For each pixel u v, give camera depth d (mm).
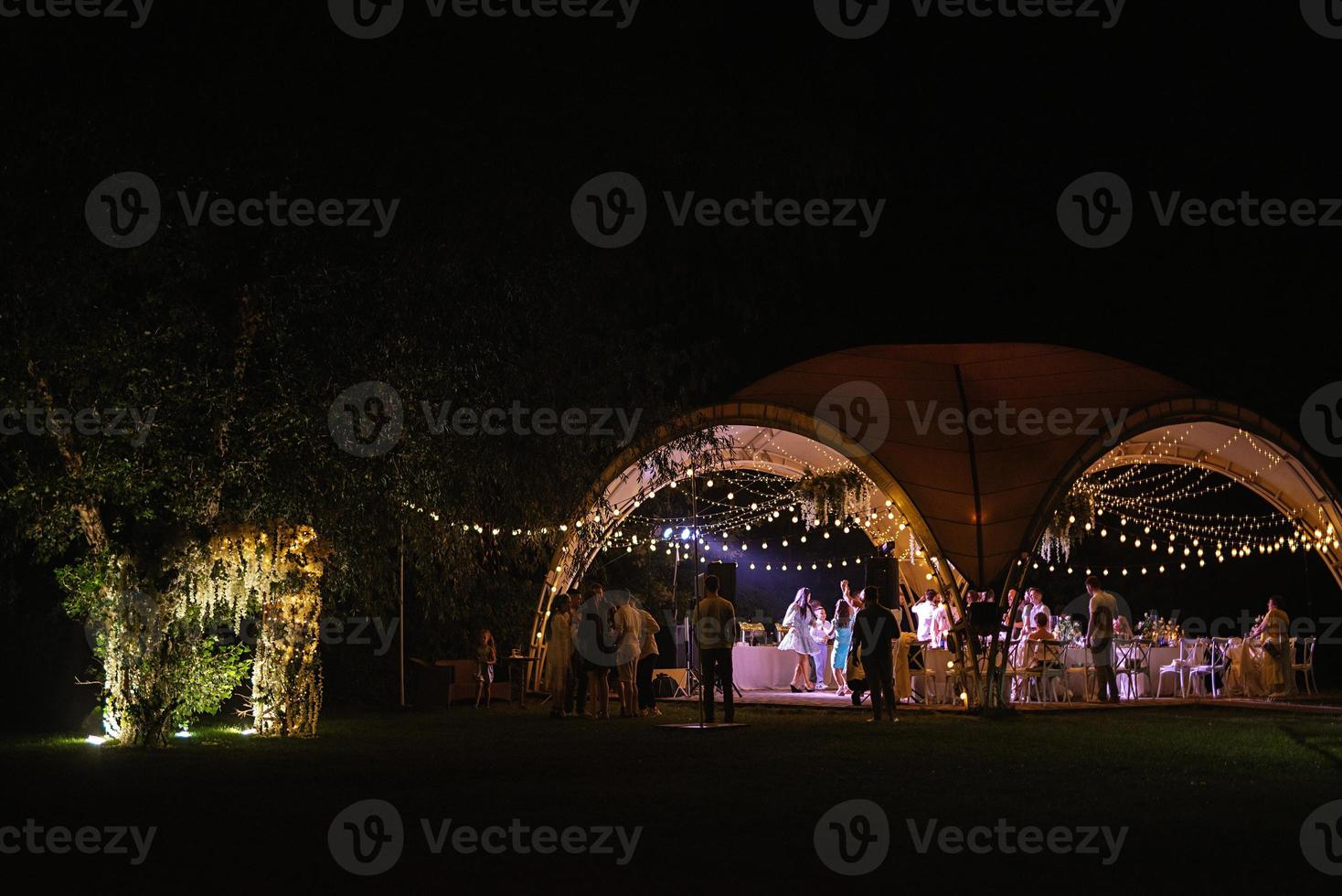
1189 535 33562
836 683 22688
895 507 19672
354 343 14547
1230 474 23688
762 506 29781
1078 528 23312
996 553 18609
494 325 15180
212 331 14359
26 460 14289
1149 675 21219
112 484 14086
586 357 16312
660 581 31594
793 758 12109
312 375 14625
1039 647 19875
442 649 24531
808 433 19969
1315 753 12234
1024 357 20859
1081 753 12359
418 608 24234
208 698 15391
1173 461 23609
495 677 24891
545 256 15477
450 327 14852
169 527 14758
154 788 10242
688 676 23125
